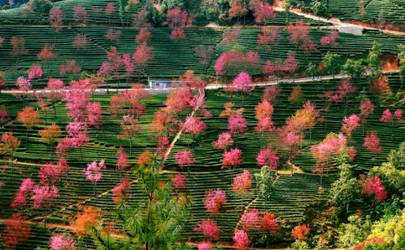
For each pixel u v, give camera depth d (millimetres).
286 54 185250
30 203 106125
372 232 91125
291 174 119375
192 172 118812
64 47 185625
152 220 32938
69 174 115688
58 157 121250
